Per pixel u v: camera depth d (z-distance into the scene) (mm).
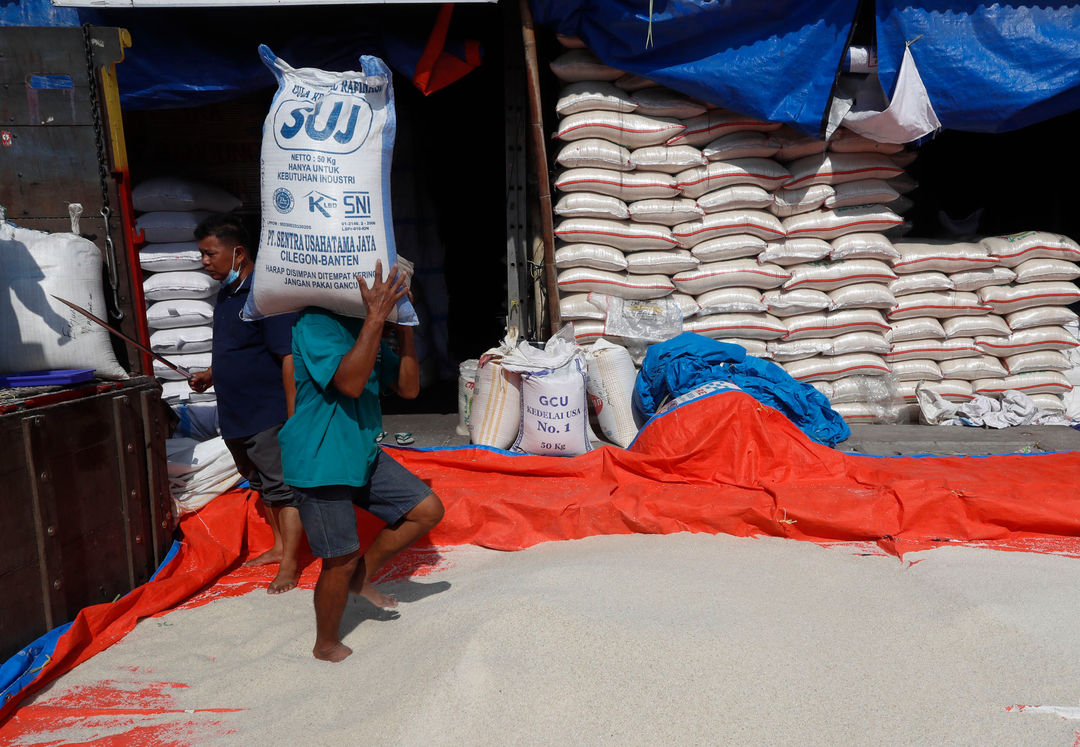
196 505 3799
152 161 5539
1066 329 5555
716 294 5027
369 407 2652
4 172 3389
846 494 3682
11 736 2330
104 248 3469
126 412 3199
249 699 2465
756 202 4918
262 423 3230
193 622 3033
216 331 3295
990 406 5113
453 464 4352
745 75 4578
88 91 3355
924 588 2965
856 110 4758
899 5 4520
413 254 6547
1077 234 6320
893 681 2363
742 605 2818
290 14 4750
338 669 2580
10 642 2605
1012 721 2176
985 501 3551
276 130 2598
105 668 2705
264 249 2633
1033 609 2748
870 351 5152
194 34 4699
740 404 4078
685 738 2141
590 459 4234
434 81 4848
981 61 4539
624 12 4496
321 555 2557
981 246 5207
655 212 4898
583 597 2852
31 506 2689
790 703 2258
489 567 3400
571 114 4879
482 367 4621
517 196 5277
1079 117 6172
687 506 3658
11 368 3180
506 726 2178
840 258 5059
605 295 4992
